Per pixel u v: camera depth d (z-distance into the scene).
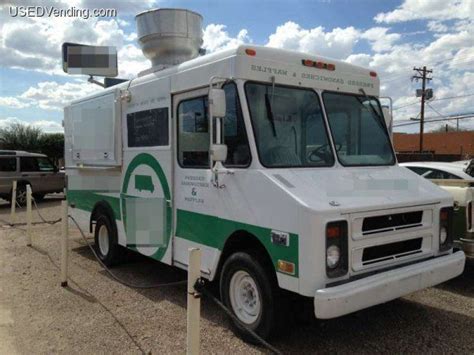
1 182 15.18
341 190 4.01
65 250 5.93
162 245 5.50
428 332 4.44
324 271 3.55
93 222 7.46
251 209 4.09
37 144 37.62
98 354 3.99
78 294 5.61
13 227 10.71
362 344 4.18
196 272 3.10
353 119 4.96
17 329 4.54
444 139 47.69
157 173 5.57
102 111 6.82
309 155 4.45
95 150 7.05
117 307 5.15
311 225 3.52
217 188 4.52
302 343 4.18
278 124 4.33
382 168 4.98
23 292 5.71
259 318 4.07
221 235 4.49
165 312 4.98
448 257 4.41
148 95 5.72
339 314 3.45
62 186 17.11
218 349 4.06
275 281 3.99
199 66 4.77
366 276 3.78
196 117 4.86
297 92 4.54
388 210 3.98
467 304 5.20
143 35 6.34
